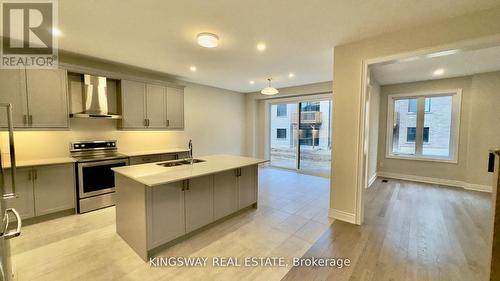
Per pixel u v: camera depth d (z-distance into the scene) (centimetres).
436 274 196
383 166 573
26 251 228
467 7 206
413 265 208
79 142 368
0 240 127
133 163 387
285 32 261
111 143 407
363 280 189
